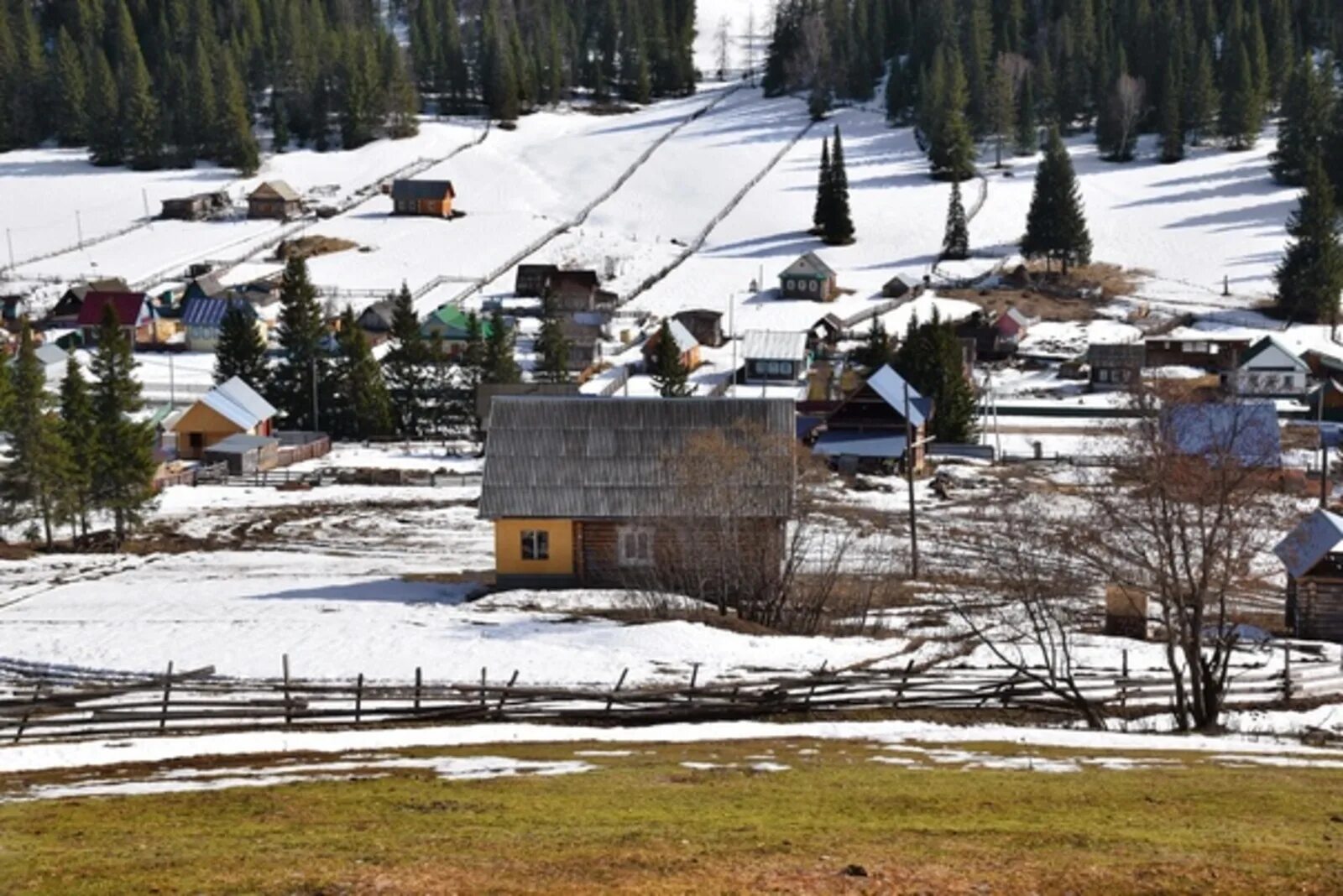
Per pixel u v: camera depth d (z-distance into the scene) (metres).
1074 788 47.41
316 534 152.75
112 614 107.06
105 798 46.91
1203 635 95.88
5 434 170.62
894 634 98.50
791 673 82.31
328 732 62.94
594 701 70.06
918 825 41.00
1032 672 78.25
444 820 41.91
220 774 51.97
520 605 106.19
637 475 113.50
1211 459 86.50
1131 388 135.38
